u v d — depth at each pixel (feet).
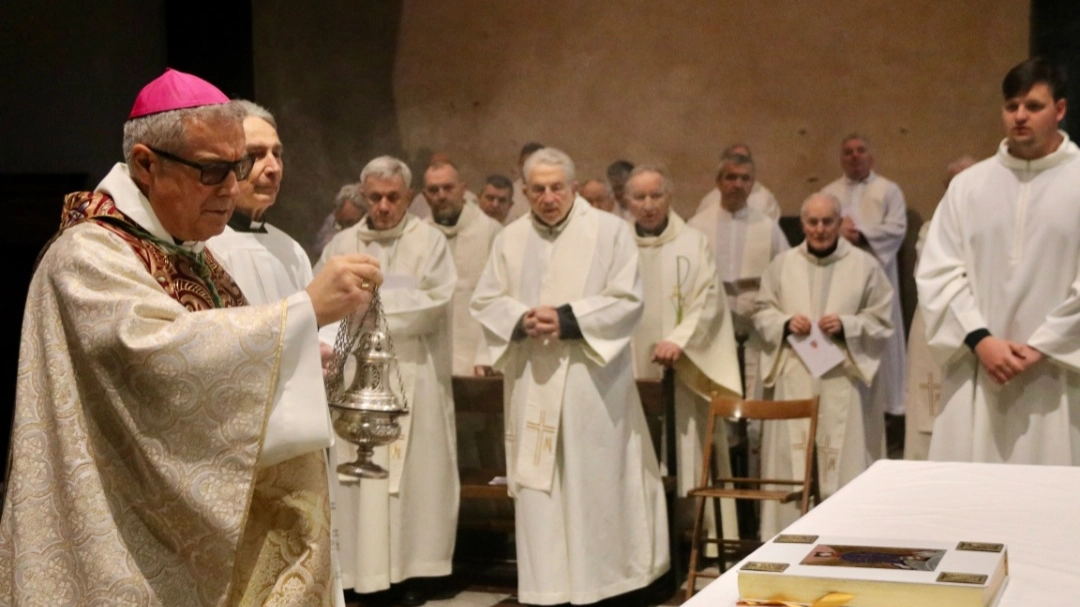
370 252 18.29
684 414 18.66
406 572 17.19
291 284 11.21
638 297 16.17
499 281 16.72
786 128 18.99
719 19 19.21
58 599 6.54
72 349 6.73
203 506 6.55
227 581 6.65
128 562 6.57
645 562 16.33
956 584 5.76
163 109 6.91
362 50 20.89
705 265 18.75
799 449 18.26
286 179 21.26
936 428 14.92
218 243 10.79
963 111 18.17
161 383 6.54
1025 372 14.23
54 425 6.65
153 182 7.05
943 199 15.21
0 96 21.24
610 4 19.75
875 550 6.61
